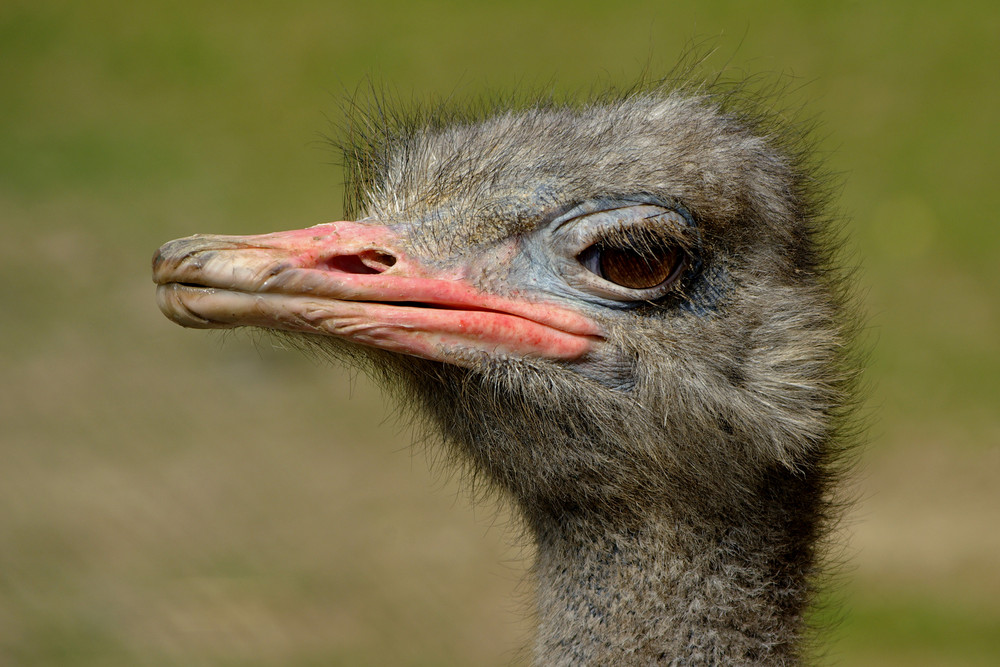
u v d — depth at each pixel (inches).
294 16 1550.2
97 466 745.6
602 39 1341.0
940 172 1112.2
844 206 1068.5
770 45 1309.1
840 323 328.2
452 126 349.7
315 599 629.9
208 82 1406.3
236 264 274.2
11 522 680.4
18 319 934.4
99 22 1585.9
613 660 295.1
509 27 1427.2
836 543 356.8
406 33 1440.7
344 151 405.7
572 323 293.1
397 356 308.5
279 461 776.3
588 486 296.5
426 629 609.0
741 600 293.1
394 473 775.1
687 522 294.7
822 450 311.0
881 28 1344.7
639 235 293.6
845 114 1198.9
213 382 870.4
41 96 1397.6
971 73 1259.8
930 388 860.0
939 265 995.3
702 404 293.3
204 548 671.1
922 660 585.0
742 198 299.0
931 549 687.7
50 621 596.4
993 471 767.1
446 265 294.8
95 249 1051.3
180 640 586.6
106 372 864.3
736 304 297.1
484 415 298.8
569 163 303.0
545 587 311.0
